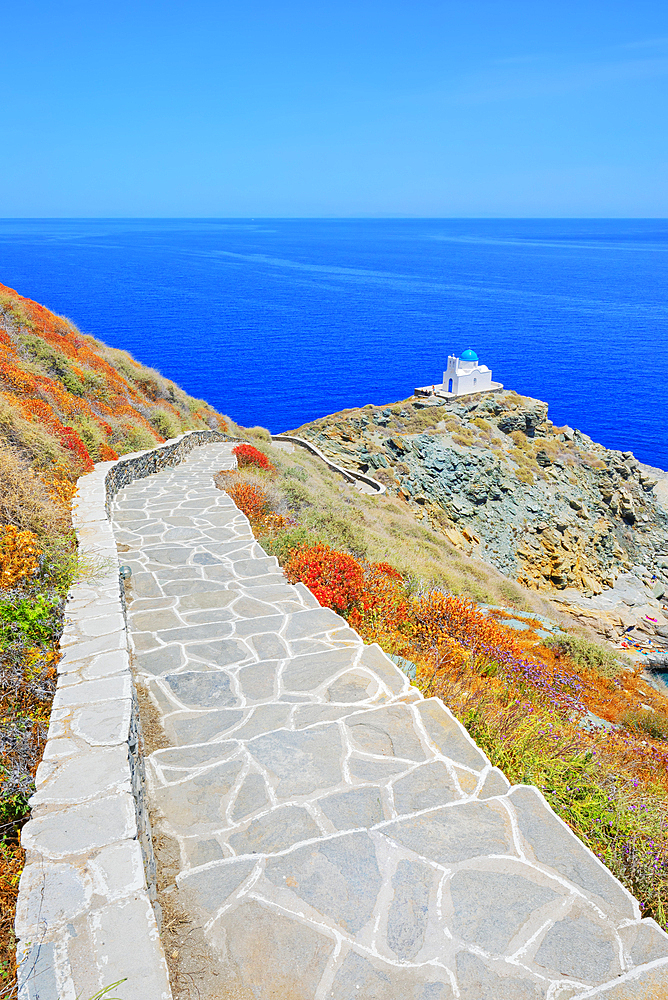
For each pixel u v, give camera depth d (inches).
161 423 800.9
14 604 198.1
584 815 194.5
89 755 135.6
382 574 424.2
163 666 224.5
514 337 7470.5
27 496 270.5
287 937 113.5
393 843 136.6
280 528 466.9
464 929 115.6
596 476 1873.8
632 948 113.5
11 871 123.6
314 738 177.8
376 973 106.7
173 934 114.5
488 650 317.1
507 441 1893.5
